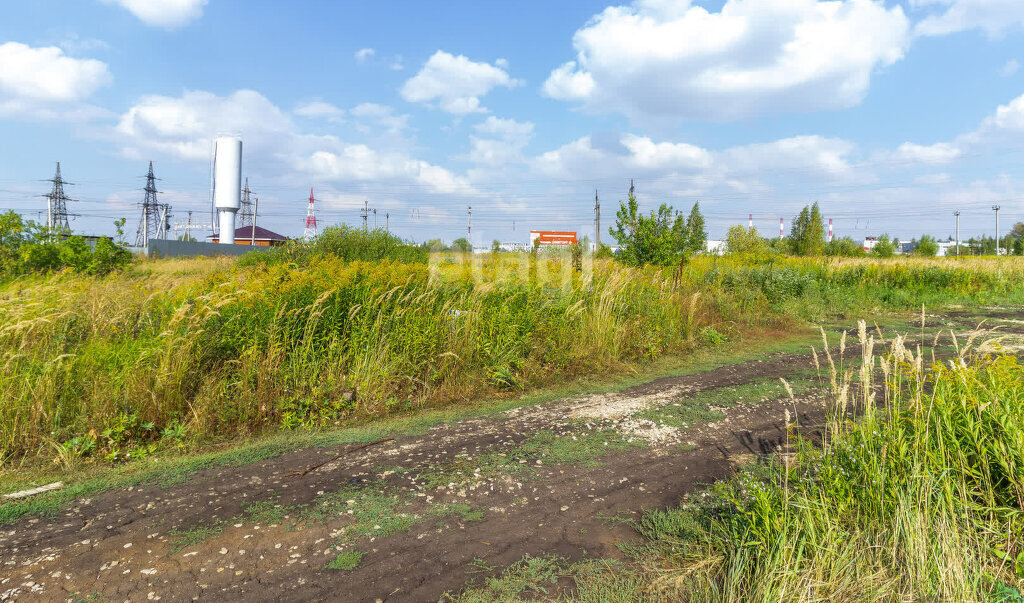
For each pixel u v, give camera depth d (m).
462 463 4.06
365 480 3.77
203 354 5.38
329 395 5.55
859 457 2.80
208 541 2.94
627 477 3.79
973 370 3.10
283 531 3.05
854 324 11.66
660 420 5.03
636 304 9.30
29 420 4.27
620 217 17.06
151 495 3.54
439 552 2.83
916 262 23.97
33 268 12.96
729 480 3.65
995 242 88.56
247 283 7.13
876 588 2.12
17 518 3.22
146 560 2.74
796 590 2.11
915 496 2.44
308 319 6.05
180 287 7.16
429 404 5.79
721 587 2.39
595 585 2.50
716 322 10.62
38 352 4.92
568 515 3.24
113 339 5.62
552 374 7.04
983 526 2.41
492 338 6.92
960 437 2.83
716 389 6.13
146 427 4.55
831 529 2.38
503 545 2.90
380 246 21.16
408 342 6.28
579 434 4.70
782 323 11.31
